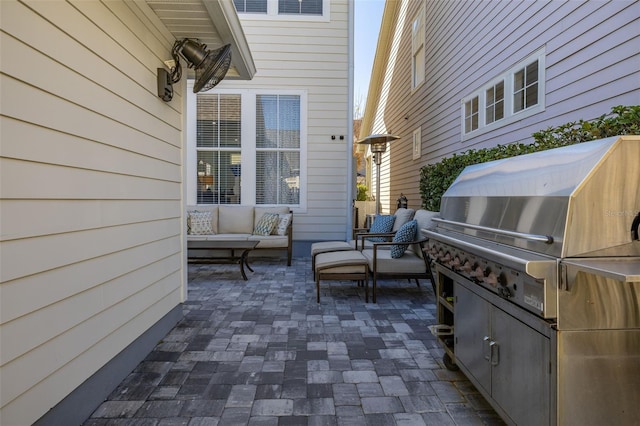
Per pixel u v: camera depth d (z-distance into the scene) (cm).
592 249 116
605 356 117
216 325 305
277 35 639
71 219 164
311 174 646
